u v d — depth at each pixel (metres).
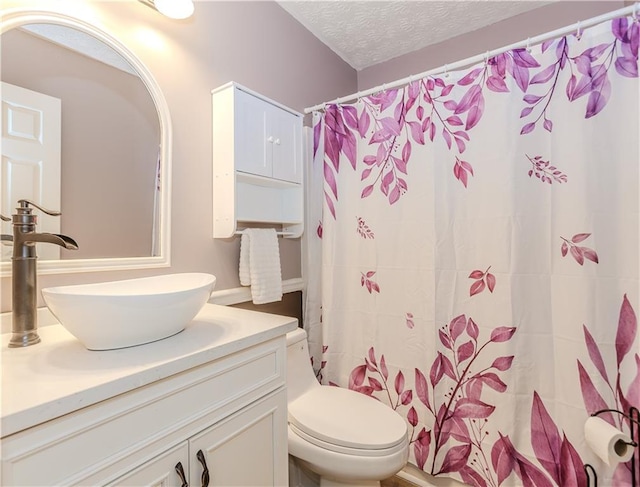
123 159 1.12
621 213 1.13
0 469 0.48
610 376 1.14
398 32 2.00
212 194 1.38
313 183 1.84
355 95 1.68
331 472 1.16
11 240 0.81
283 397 0.98
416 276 1.51
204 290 0.87
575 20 1.71
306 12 1.81
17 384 0.58
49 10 0.96
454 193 1.42
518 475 1.28
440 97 1.44
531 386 1.27
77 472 0.55
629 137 1.11
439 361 1.44
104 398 0.58
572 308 1.19
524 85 1.28
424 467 1.47
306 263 1.88
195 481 0.73
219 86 1.42
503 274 1.31
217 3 1.43
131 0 1.14
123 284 1.05
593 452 1.14
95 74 1.06
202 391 0.75
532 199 1.27
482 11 1.82
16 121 0.90
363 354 1.67
